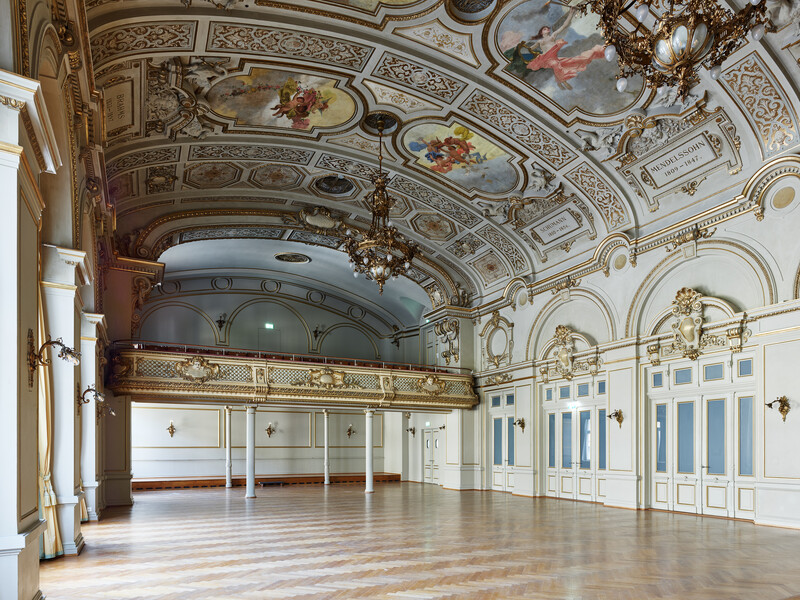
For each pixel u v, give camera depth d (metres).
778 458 11.06
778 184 11.58
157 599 5.91
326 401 18.23
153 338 22.12
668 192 13.94
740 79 11.02
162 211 17.22
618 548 8.66
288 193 17.62
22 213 4.81
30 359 5.05
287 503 15.70
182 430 22.27
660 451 13.89
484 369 20.59
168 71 11.37
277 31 10.70
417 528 10.83
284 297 24.58
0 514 4.39
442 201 17.48
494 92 12.46
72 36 6.53
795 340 10.99
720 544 9.00
